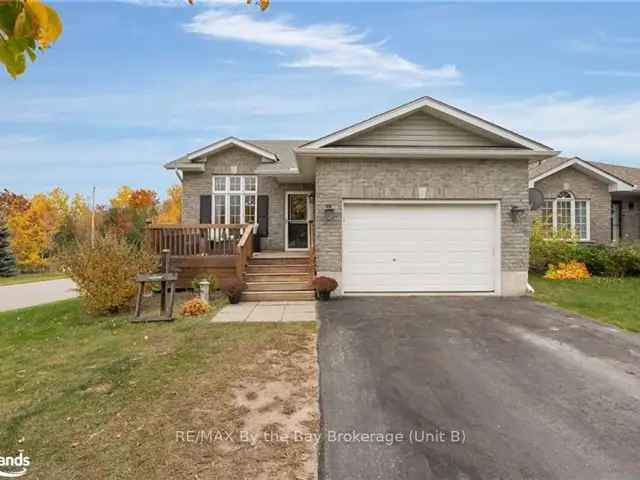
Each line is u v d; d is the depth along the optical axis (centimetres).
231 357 540
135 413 385
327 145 999
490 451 325
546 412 391
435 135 1017
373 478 290
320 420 373
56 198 4216
